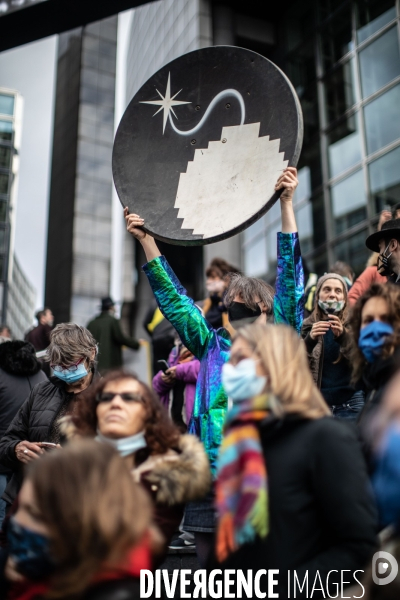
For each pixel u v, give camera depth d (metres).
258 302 3.67
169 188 4.09
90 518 1.81
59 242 27.03
